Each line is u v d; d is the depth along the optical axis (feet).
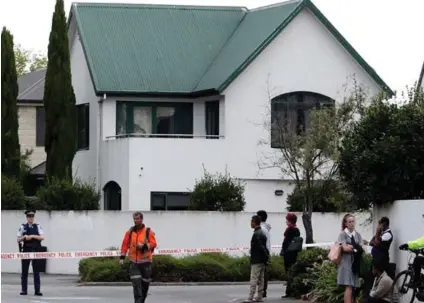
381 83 157.38
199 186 140.15
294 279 94.12
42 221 134.82
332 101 156.46
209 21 169.89
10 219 134.62
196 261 118.01
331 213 139.44
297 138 142.72
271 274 122.62
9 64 152.87
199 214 136.56
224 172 152.05
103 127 157.48
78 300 93.30
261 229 92.12
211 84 153.99
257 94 154.40
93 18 166.50
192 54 163.63
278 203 153.38
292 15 155.02
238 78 153.48
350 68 157.69
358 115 142.82
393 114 88.43
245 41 159.94
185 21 169.27
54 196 135.33
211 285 116.57
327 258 93.45
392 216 86.07
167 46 164.25
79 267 119.85
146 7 170.30
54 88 150.92
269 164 152.97
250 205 152.66
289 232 96.02
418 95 91.04
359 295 83.51
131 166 150.00
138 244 84.02
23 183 175.22
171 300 95.71
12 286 111.45
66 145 150.92
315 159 140.46
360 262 80.59
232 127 153.17
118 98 157.38
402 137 86.48
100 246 134.82
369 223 111.75
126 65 159.63
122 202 151.94
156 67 160.25
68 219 134.72
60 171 150.30
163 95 156.46
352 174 89.30
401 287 77.20
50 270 133.80
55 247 134.31
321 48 157.07
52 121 150.82
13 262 134.72
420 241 75.87
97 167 159.63
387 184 86.69
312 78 156.35
